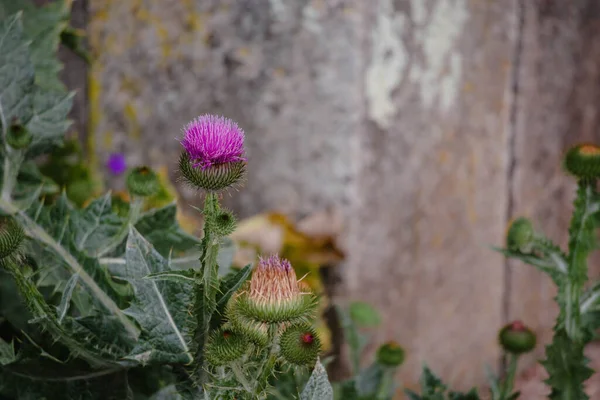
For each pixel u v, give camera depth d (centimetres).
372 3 366
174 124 392
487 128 454
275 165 376
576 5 545
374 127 374
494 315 487
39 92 162
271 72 373
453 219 436
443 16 409
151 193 160
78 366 127
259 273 124
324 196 368
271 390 119
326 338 358
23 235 124
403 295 405
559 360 168
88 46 400
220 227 114
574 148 179
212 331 119
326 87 363
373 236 380
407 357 412
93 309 135
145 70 396
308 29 364
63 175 320
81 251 144
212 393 115
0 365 129
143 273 121
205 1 383
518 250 173
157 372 137
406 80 388
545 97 509
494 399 202
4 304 147
